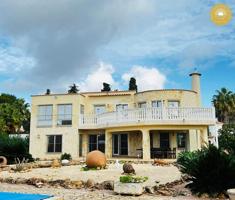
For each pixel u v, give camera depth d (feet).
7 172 66.39
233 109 216.33
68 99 122.31
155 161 82.17
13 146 93.71
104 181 45.78
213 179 39.60
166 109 93.86
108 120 105.09
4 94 227.20
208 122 93.20
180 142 107.34
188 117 93.15
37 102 125.70
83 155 120.47
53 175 58.13
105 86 154.40
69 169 71.56
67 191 42.32
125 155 112.57
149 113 94.58
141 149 107.14
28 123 212.43
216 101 223.30
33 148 123.13
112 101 122.42
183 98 109.81
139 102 115.44
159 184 44.27
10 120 175.73
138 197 37.73
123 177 40.09
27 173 63.05
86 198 37.04
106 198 37.04
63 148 119.75
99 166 70.38
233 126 124.98
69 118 121.29
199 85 119.85
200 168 40.73
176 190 41.65
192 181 45.29
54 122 122.52
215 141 95.86
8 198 34.14
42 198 34.32
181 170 44.57
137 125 95.40
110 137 106.93
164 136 107.96
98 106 124.47
